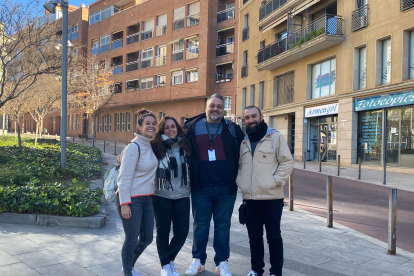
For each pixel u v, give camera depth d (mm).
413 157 15258
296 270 4133
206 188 3912
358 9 17859
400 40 15664
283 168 3701
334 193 10375
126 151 3439
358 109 17828
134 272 3617
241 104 29125
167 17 35062
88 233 5242
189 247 4863
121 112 41594
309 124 21938
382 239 5695
